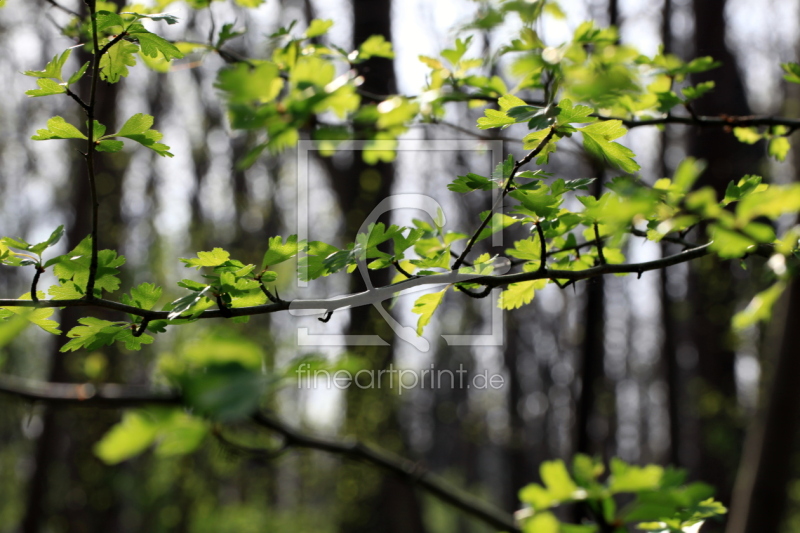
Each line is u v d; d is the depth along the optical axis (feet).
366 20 25.20
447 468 78.13
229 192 45.70
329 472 39.01
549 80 7.31
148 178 44.96
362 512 33.81
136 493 42.45
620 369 76.48
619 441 81.30
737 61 37.45
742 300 38.63
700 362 43.52
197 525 45.01
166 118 46.14
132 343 5.70
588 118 5.30
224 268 5.52
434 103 8.89
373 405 29.66
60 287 5.83
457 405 56.75
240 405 1.86
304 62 4.50
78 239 36.35
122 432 2.03
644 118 8.94
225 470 40.81
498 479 85.46
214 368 2.02
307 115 4.47
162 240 43.98
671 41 29.17
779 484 19.42
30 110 44.62
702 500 6.90
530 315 62.28
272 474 50.44
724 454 40.65
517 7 5.32
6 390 9.30
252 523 49.47
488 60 7.56
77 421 37.32
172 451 2.10
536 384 69.21
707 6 33.94
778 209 2.95
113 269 5.92
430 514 71.31
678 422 46.47
